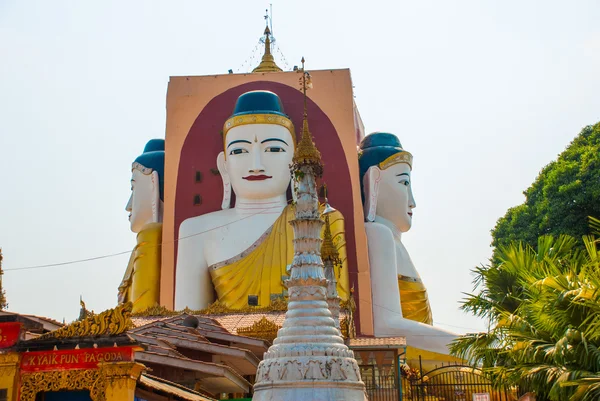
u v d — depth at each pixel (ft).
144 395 44.19
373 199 135.95
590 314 50.67
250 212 126.72
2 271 42.98
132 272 132.57
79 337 39.50
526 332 56.54
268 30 159.74
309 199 43.83
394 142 144.56
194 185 133.90
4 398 38.63
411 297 135.85
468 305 64.18
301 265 42.47
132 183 140.77
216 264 123.44
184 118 137.59
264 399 39.65
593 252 54.90
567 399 49.52
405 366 92.17
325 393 39.06
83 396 40.75
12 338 39.70
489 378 61.82
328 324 41.34
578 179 130.72
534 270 61.93
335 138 135.23
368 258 128.26
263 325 83.56
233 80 139.74
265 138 127.34
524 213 144.56
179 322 78.64
